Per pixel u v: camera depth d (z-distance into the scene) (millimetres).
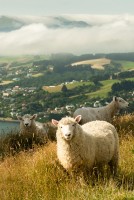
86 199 7723
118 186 8914
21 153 11688
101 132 9914
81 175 8961
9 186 8641
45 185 8594
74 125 9180
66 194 8148
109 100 99438
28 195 8242
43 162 9617
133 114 19016
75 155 9203
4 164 10336
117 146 10258
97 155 9703
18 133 14922
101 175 9148
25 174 9211
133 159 10523
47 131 17109
